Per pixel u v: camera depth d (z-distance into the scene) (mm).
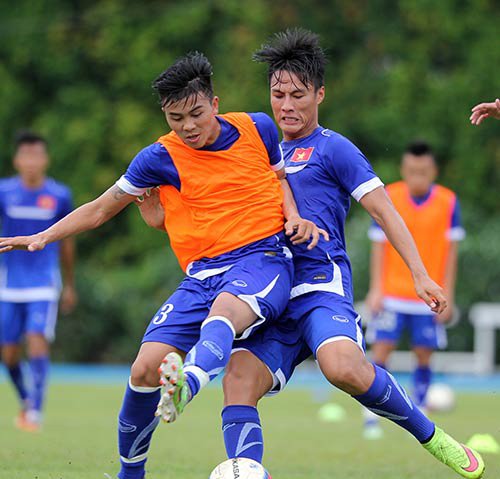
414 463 27422
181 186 20297
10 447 29922
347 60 87750
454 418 40844
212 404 48406
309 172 21000
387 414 19875
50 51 87875
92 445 30531
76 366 73750
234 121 20562
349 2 87938
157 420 20234
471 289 70688
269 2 87562
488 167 82688
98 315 74688
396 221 20250
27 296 39938
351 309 20266
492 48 82938
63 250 41000
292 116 21109
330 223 20953
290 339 20375
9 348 40000
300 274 20609
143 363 19328
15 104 87625
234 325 18844
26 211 40469
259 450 19203
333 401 50906
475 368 68938
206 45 87062
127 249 86812
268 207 20312
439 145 83500
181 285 20312
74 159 85750
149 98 87125
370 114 85125
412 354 68688
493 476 24453
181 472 24844
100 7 88250
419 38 85688
